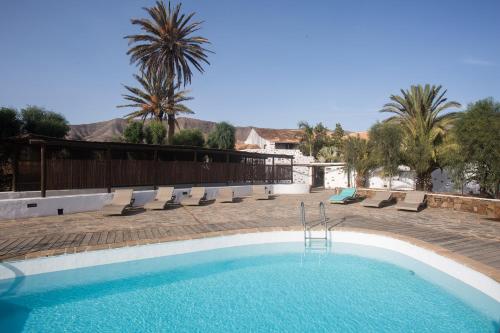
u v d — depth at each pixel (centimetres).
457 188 1520
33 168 1541
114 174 1562
